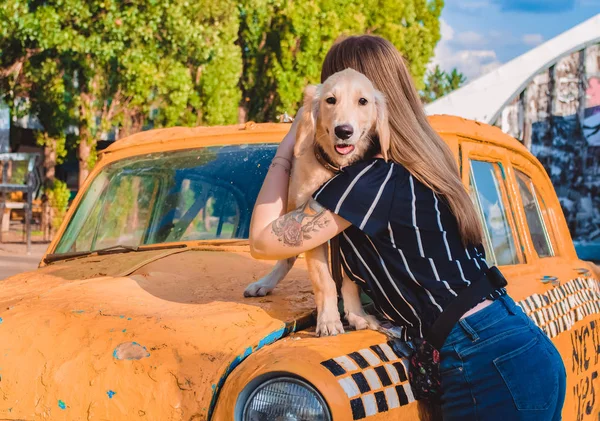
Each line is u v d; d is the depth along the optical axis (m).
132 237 3.60
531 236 3.93
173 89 18.69
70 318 2.34
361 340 2.14
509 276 3.22
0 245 17.78
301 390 1.87
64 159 26.00
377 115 2.20
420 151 2.19
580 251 18.55
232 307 2.39
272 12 23.05
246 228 3.38
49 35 15.52
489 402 2.06
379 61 2.33
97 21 16.16
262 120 26.02
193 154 3.69
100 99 19.42
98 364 2.13
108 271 2.93
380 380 2.02
